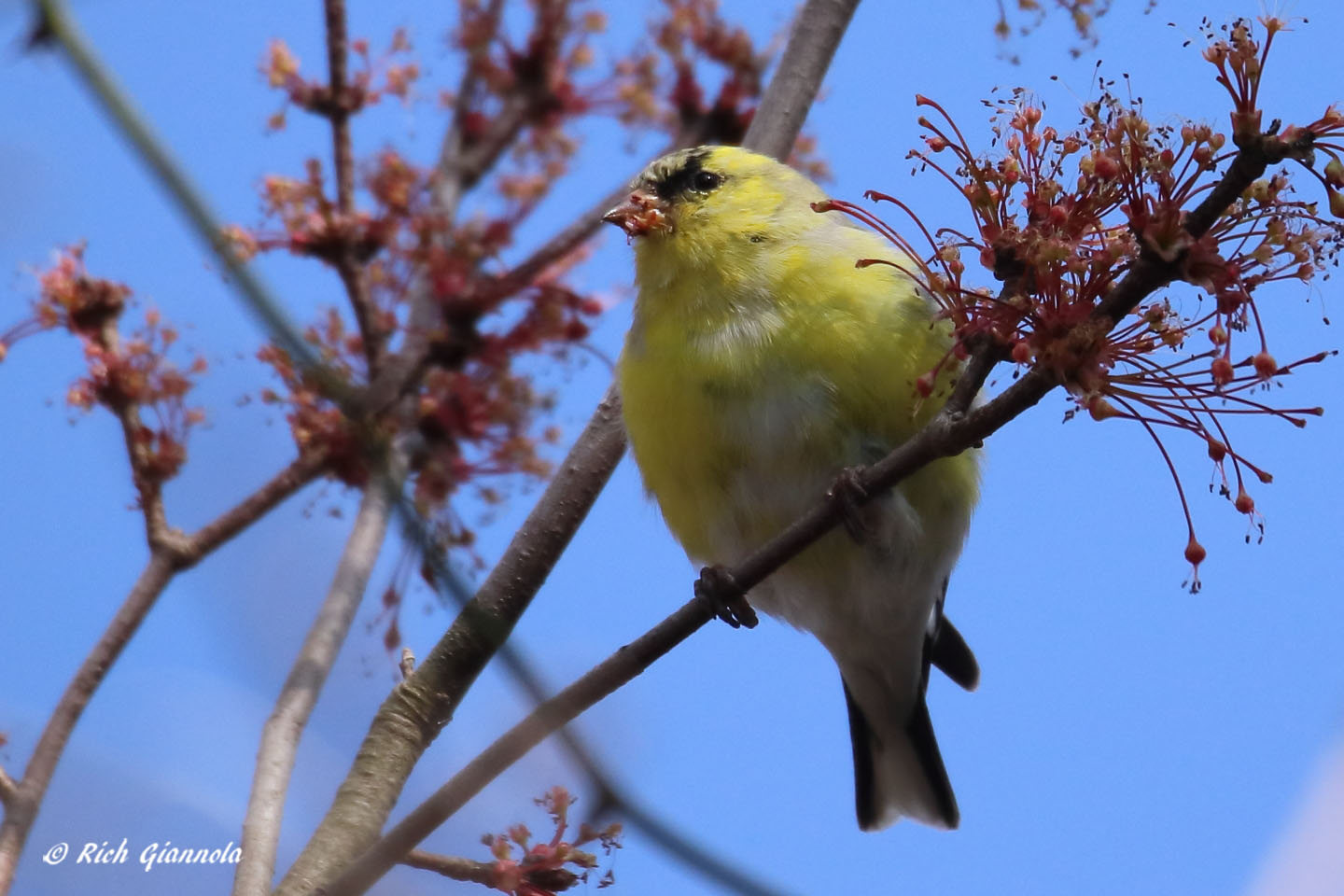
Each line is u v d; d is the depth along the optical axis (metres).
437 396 8.38
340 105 8.41
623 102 9.80
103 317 7.39
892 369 8.81
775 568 7.14
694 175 9.44
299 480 7.36
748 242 9.23
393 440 7.83
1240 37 5.46
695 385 9.05
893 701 10.75
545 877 6.38
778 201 9.43
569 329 8.63
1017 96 6.10
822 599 9.92
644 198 9.36
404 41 8.58
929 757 10.84
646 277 9.45
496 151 9.52
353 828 6.75
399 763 7.07
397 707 7.22
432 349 8.40
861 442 8.94
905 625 10.09
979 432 6.19
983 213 6.12
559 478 8.11
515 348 8.52
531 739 5.89
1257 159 5.52
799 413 8.88
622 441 8.24
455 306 8.43
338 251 8.30
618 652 6.80
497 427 8.42
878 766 10.95
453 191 9.32
